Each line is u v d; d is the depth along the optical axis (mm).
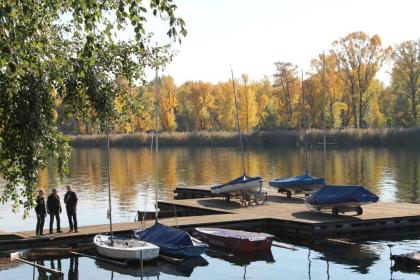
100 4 8094
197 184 43625
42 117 9484
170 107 93000
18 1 7711
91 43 8141
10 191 10391
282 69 88125
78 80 10797
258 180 29125
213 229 21953
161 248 19328
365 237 22719
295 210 26375
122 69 12648
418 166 52344
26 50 8266
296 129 84688
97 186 43562
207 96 100375
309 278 17078
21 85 9242
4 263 18672
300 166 55094
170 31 7621
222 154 73000
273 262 18953
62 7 9883
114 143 89125
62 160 10273
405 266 17891
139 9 7613
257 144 79250
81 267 18375
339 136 73250
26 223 27453
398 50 81812
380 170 49844
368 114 89688
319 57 83062
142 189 41250
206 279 17094
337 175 47031
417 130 69500
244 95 87250
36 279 16891
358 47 82938
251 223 23969
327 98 82250
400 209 26094
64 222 27578
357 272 17578
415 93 81938
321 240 22188
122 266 18531
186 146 84688
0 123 9453
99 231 21406
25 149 9289
